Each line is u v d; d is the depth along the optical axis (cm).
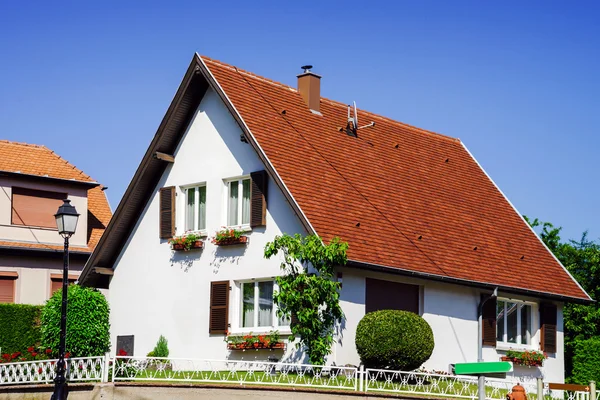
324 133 2992
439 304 2827
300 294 2408
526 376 3103
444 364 2805
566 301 3259
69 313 2812
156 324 2934
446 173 3375
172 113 2891
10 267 3541
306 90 3078
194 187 2928
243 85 2889
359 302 2588
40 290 3597
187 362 2809
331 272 2422
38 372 2344
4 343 3159
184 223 2931
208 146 2875
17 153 3691
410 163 3244
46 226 3631
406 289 2755
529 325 3192
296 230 2588
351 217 2669
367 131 3212
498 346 3012
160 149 2952
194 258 2862
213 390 2188
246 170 2753
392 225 2802
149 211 3025
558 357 3238
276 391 2161
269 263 2648
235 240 2716
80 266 3706
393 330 2419
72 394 2205
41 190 3631
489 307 2998
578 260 3866
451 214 3138
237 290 2745
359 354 2475
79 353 2806
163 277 2942
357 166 2955
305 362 2522
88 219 3900
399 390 2250
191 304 2844
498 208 3425
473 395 2339
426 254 2803
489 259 3059
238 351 2686
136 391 2194
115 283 3089
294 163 2700
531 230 3456
